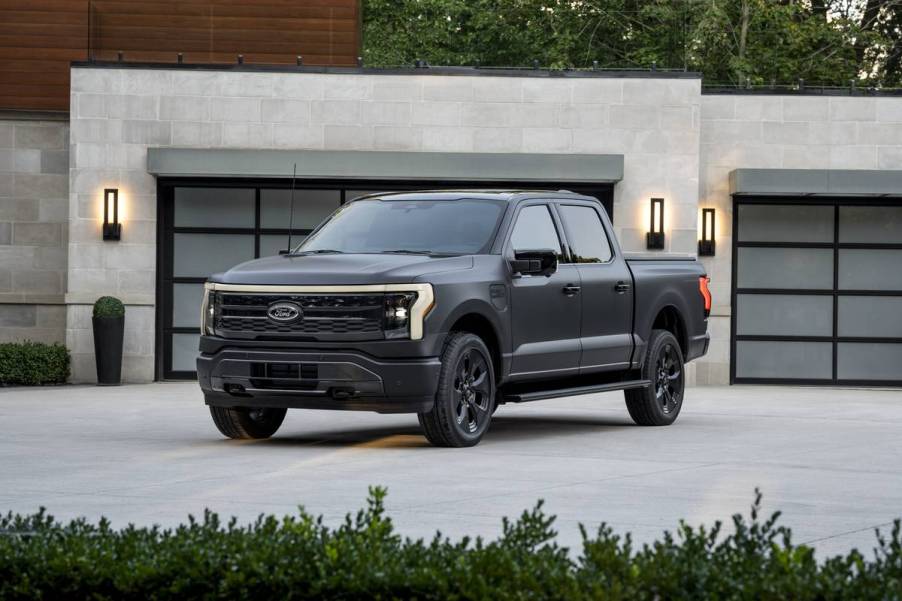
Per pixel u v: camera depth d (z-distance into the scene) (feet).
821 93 76.48
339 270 36.99
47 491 28.22
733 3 126.52
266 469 32.32
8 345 70.18
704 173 76.84
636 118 72.59
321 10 77.87
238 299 37.60
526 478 30.83
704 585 14.26
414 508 25.79
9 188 75.41
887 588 14.03
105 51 77.20
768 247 77.87
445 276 37.35
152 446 38.14
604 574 14.67
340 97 72.02
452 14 137.90
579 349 42.52
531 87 72.23
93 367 71.26
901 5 136.05
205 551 15.60
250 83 71.67
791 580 14.14
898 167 76.38
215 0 77.71
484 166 71.51
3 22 77.00
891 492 29.43
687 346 48.37
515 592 14.28
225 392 37.76
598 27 130.11
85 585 15.49
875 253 78.07
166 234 73.20
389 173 71.10
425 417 37.24
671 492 28.66
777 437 42.83
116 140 71.26
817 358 78.07
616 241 45.73
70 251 71.20
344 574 14.84
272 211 73.77
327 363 36.37
